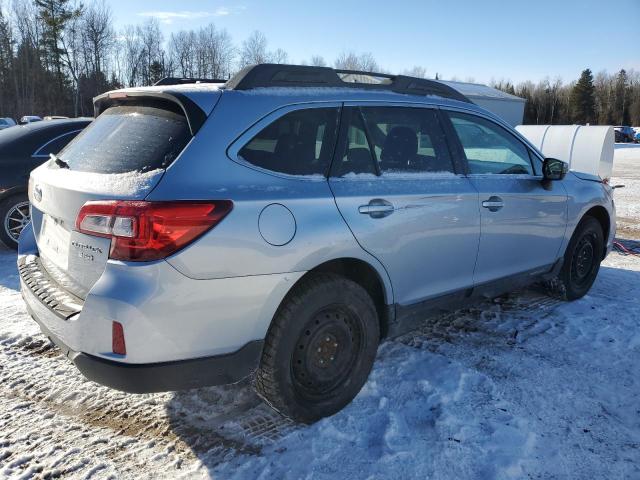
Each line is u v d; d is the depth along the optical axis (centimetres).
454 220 343
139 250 226
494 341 400
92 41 6225
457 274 357
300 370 280
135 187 235
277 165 272
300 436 281
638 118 8844
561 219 442
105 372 233
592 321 441
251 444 275
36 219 318
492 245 377
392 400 315
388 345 389
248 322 253
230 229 242
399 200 310
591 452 272
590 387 336
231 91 273
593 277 510
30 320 425
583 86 8950
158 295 227
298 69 299
